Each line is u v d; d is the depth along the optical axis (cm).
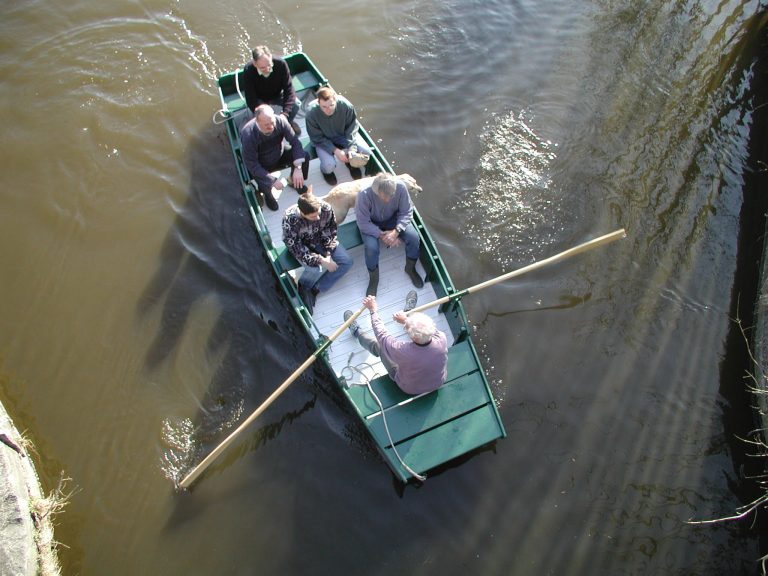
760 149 810
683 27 916
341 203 617
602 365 655
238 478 592
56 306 690
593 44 902
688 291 699
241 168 693
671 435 618
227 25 901
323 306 625
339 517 573
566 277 709
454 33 906
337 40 895
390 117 830
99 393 638
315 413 624
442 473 593
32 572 523
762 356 640
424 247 622
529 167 790
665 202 760
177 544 563
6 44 873
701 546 563
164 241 732
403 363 528
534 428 619
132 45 878
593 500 583
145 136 809
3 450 566
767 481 590
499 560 554
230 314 683
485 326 677
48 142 802
